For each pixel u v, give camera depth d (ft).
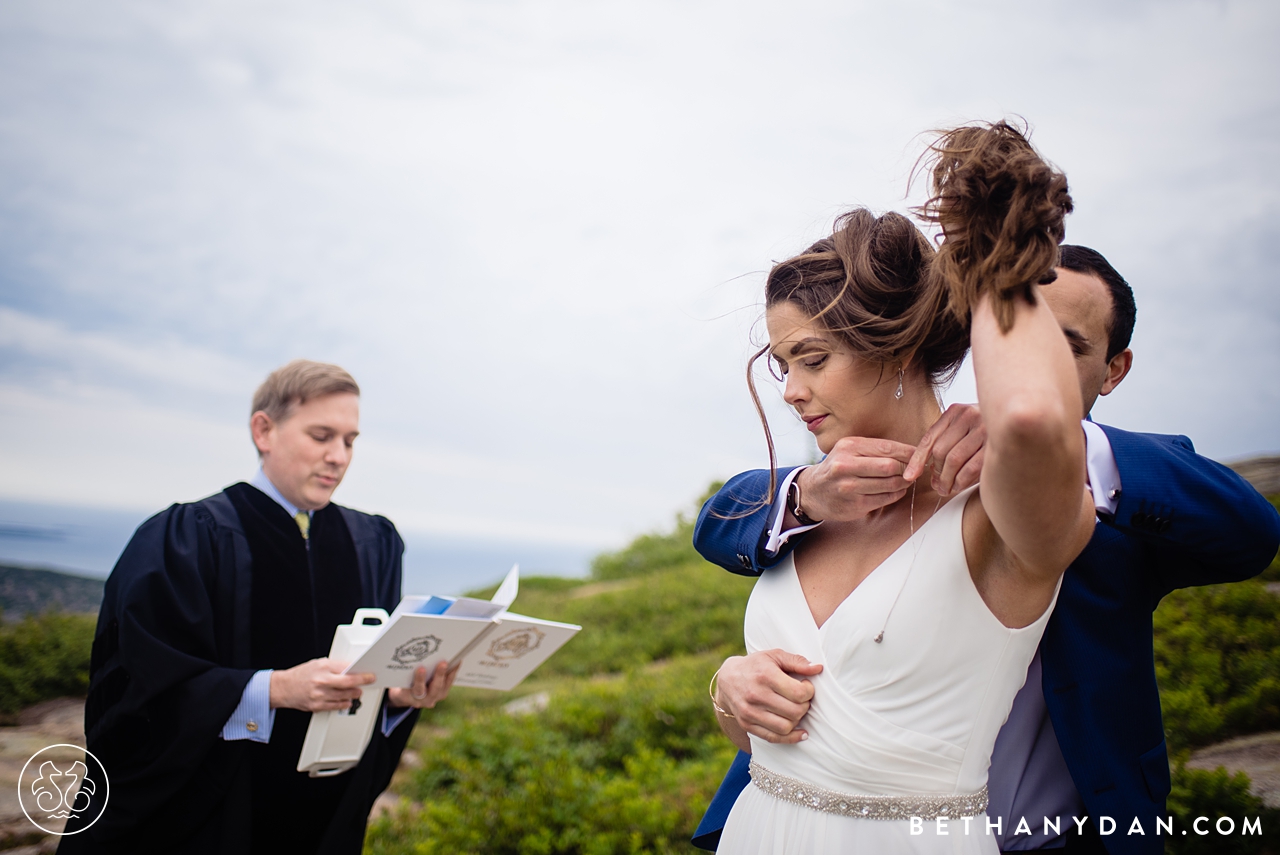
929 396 4.81
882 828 4.33
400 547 11.43
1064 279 5.66
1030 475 3.13
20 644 24.00
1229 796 9.48
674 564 49.73
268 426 10.05
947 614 4.26
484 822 13.52
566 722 18.95
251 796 8.74
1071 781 5.32
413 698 8.92
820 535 5.14
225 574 9.34
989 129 3.63
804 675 4.65
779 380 5.25
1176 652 14.80
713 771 14.62
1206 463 4.91
